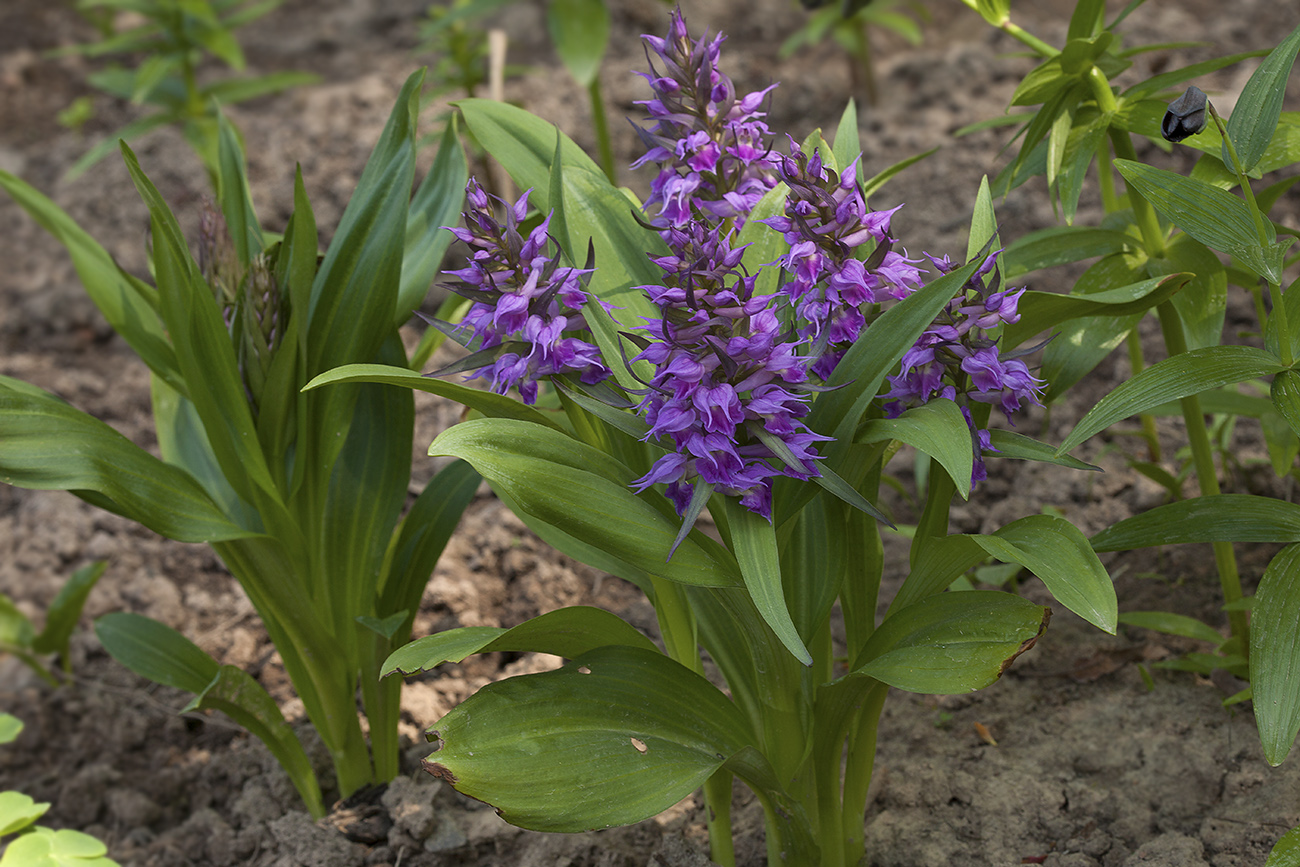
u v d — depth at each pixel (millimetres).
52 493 1525
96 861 1108
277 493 1082
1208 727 1127
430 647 978
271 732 1125
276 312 1080
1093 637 1193
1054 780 1118
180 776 1223
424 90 1925
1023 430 1393
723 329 926
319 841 1118
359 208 1094
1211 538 1021
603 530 961
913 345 958
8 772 1246
